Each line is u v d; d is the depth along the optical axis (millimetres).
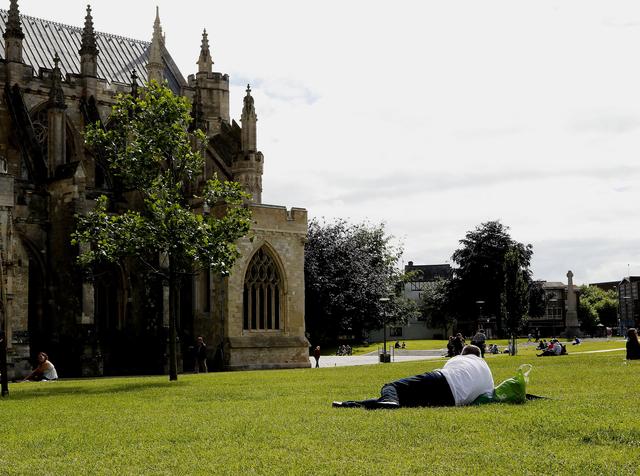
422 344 133625
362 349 116125
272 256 66812
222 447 13695
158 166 42906
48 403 25141
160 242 41000
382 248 139625
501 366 39531
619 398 19656
